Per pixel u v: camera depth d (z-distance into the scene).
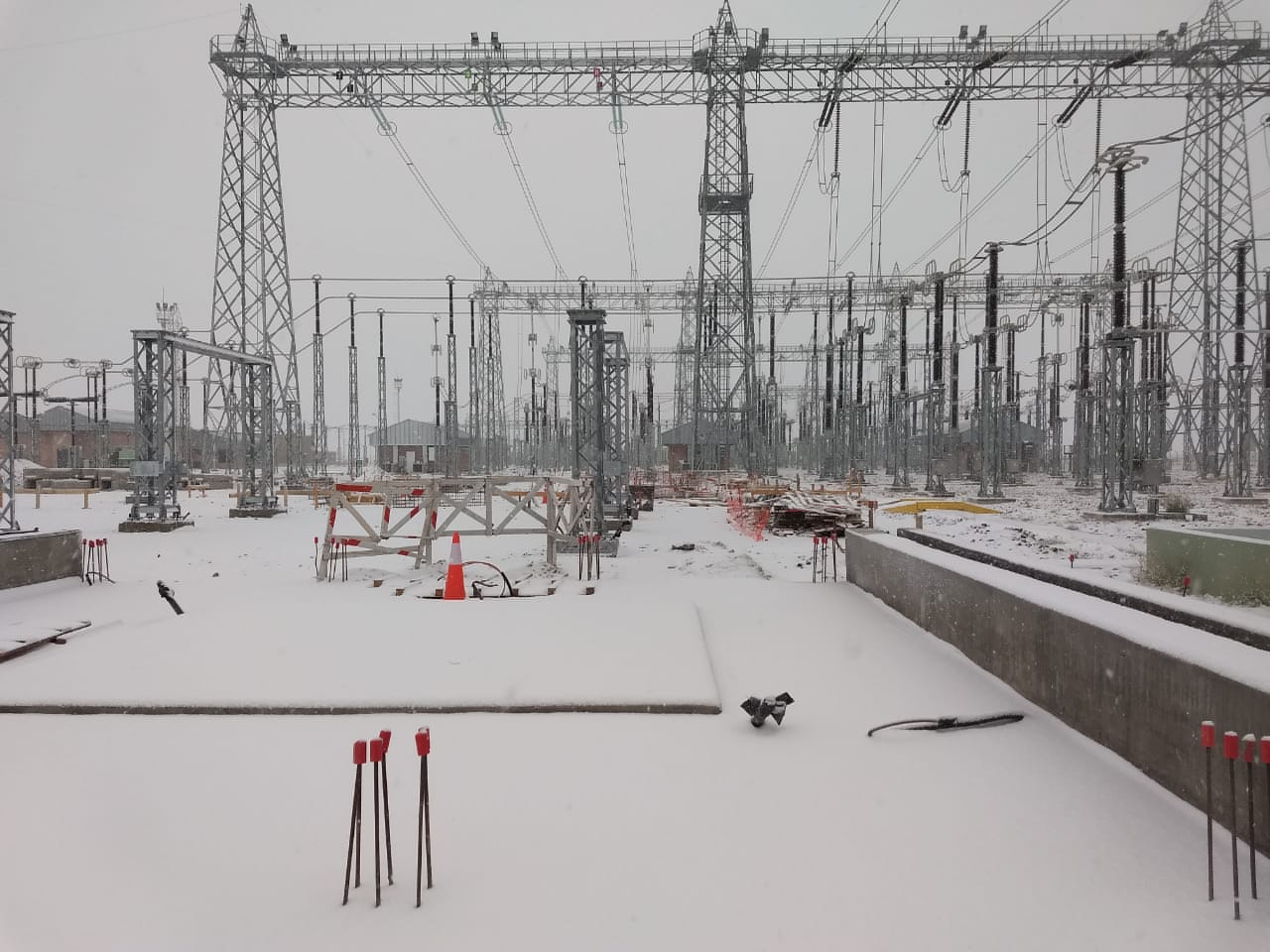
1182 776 4.80
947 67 29.50
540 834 4.65
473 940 3.65
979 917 3.75
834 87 30.53
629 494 27.17
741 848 4.46
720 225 35.69
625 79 32.00
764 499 30.33
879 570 11.31
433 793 5.21
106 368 64.50
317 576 13.69
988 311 37.44
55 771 5.61
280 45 31.36
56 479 52.22
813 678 7.64
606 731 6.29
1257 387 33.56
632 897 3.98
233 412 43.41
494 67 30.95
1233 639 5.67
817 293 53.16
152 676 7.32
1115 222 28.30
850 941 3.59
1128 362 28.45
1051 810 4.80
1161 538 13.01
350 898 4.00
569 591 11.89
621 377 23.75
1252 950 3.40
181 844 4.59
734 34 30.75
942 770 5.46
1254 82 29.08
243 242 33.50
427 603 10.26
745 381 36.97
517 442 96.31
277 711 6.71
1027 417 82.69
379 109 32.81
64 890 4.12
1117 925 3.64
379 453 78.12
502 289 54.03
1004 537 21.92
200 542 21.47
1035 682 6.68
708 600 11.31
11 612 10.91
